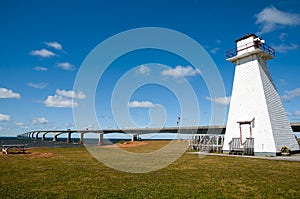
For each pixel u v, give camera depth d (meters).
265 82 24.64
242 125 24.61
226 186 9.20
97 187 9.12
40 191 8.45
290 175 11.41
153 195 7.96
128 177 11.16
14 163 16.05
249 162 16.72
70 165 15.09
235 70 26.75
